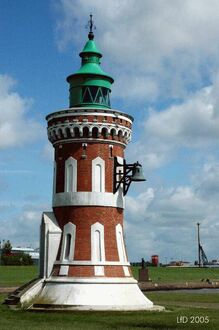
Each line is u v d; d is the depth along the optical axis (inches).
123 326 1274.6
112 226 1720.0
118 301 1621.6
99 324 1306.6
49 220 1754.4
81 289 1625.2
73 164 1740.9
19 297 1676.9
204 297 2583.7
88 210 1707.7
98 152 1743.4
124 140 1802.4
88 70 1813.5
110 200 1728.6
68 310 1558.8
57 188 1779.0
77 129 1738.4
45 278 1707.7
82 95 1808.6
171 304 2011.6
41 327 1222.9
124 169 1763.0
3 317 1424.7
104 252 1683.1
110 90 1861.5
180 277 5310.0
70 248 1690.5
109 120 1749.5
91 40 1883.6
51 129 1802.4
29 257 6943.9
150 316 1460.4
